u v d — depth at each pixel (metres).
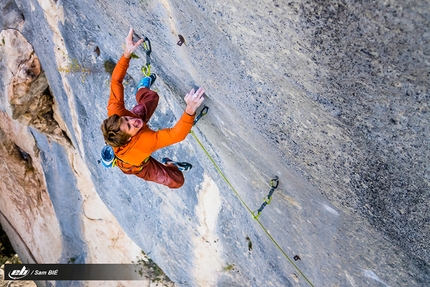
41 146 11.41
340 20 2.39
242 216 6.27
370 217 3.52
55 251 13.77
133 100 7.27
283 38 2.76
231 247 7.31
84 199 11.58
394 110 2.57
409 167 2.81
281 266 5.89
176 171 4.32
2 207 15.19
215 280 8.43
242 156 4.59
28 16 7.82
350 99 2.74
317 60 2.69
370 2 2.21
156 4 3.70
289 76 2.97
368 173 3.15
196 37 3.53
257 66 3.17
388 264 3.82
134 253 11.62
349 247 4.10
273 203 4.79
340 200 3.65
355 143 3.02
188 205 7.62
